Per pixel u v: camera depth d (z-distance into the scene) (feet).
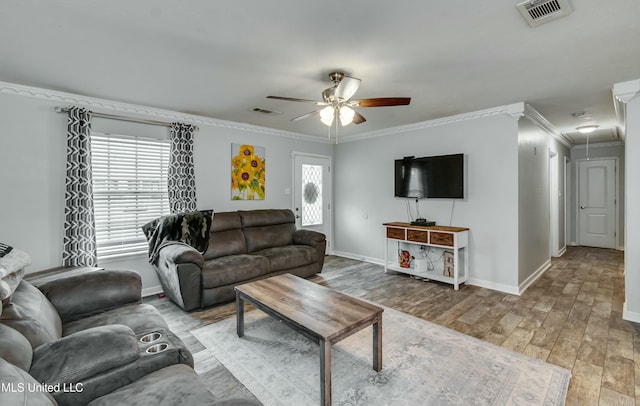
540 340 8.21
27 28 6.40
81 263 10.32
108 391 4.16
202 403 3.68
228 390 6.31
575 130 16.87
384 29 6.52
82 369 4.07
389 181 16.51
